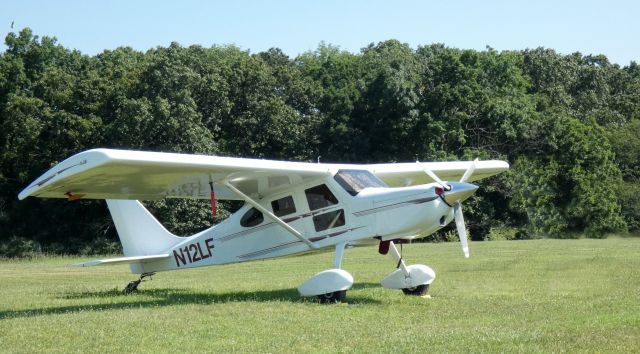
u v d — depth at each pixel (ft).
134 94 116.98
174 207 111.55
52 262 94.79
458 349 20.93
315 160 131.03
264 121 130.11
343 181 35.35
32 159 119.75
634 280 38.65
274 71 140.46
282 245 37.27
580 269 46.09
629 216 123.34
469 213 122.11
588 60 212.43
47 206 120.67
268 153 134.00
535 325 24.63
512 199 123.34
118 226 41.78
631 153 135.44
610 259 54.34
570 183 123.03
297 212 36.60
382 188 35.09
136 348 22.47
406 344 21.90
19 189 121.80
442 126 124.26
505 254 63.98
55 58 142.20
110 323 27.09
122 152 29.99
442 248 80.48
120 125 111.24
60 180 30.96
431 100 127.75
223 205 119.65
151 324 26.66
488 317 27.02
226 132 130.82
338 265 34.47
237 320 27.37
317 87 142.20
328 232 35.55
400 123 125.59
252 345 22.52
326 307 30.99
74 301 36.04
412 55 188.55
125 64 136.77
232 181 35.55
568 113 157.07
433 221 33.01
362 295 35.14
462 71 133.80
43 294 40.45
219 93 125.80
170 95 115.14
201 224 114.52
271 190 37.17
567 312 27.43
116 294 39.78
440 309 29.63
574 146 123.85
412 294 35.22
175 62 117.19
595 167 123.95
